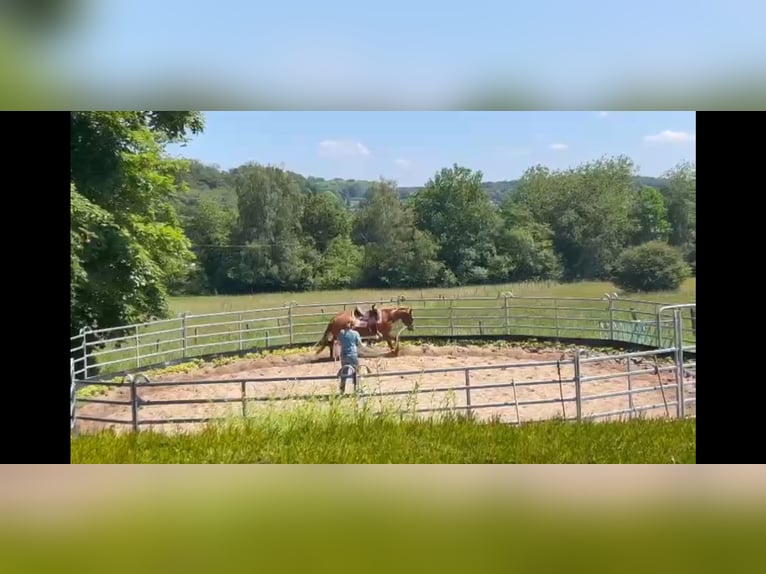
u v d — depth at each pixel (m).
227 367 13.86
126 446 6.56
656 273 16.12
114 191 14.20
